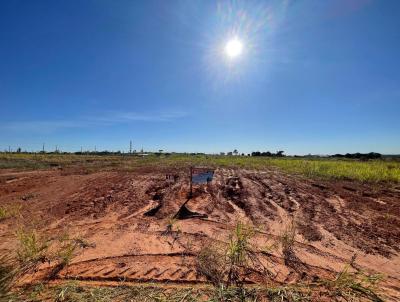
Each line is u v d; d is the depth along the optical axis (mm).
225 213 7887
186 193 10742
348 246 5480
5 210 7855
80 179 15562
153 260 4590
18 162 29375
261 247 5188
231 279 3994
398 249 5414
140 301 3445
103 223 6844
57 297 3504
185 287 3762
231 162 32094
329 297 3611
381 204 9289
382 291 3812
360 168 19797
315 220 7254
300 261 4688
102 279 3986
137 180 14555
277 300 3506
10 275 3891
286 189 11992
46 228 6488
